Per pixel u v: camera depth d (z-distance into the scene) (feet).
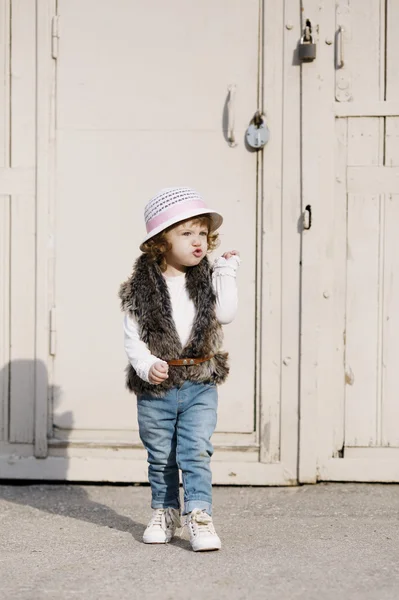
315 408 17.89
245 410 18.03
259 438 17.99
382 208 17.81
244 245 17.92
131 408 18.17
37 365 18.17
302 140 17.75
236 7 17.87
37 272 18.11
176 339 13.83
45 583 12.39
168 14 17.97
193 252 13.84
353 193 17.83
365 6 17.74
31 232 18.15
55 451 18.26
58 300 18.17
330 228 17.81
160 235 13.93
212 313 13.87
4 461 18.22
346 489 17.70
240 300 17.95
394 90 17.78
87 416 18.22
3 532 14.98
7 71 18.15
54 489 17.90
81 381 18.20
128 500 17.13
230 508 16.51
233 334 17.98
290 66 17.78
